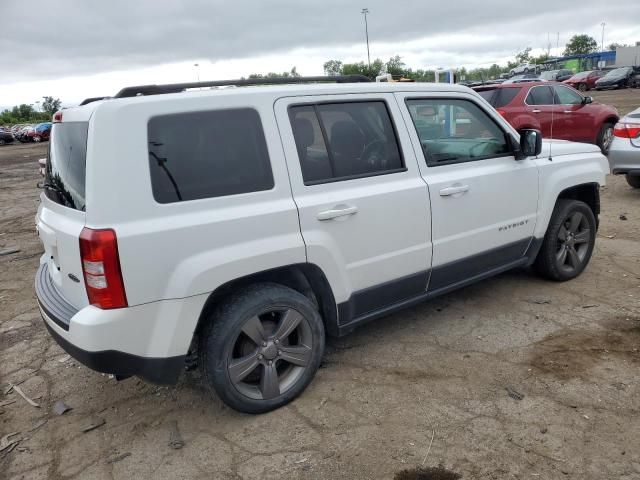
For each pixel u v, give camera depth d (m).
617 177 10.03
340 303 3.47
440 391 3.38
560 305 4.50
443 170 3.90
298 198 3.20
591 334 3.97
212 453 2.96
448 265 3.99
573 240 4.96
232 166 3.02
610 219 7.11
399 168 3.69
